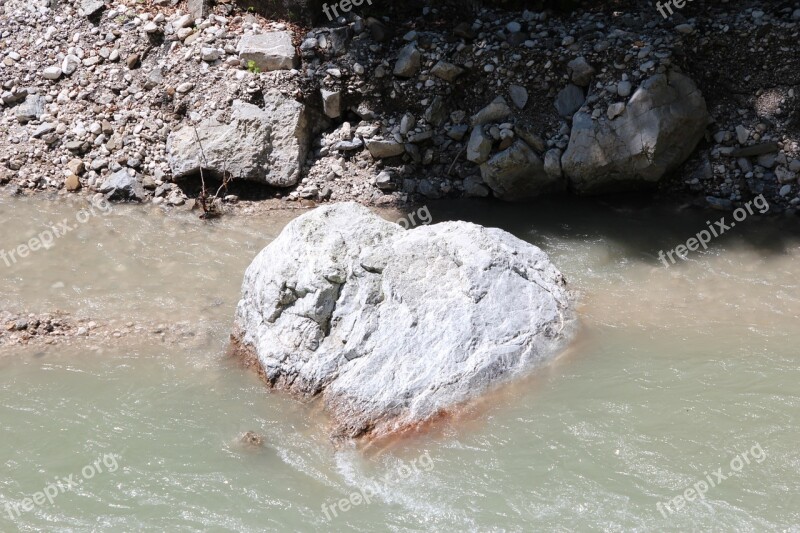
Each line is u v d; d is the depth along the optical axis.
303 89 10.52
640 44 9.88
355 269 6.90
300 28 11.08
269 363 6.89
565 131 9.84
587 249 8.92
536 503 5.75
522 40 10.34
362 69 10.52
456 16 10.96
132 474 6.20
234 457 6.32
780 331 7.43
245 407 6.79
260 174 10.16
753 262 8.55
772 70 9.80
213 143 10.15
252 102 10.39
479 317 6.83
